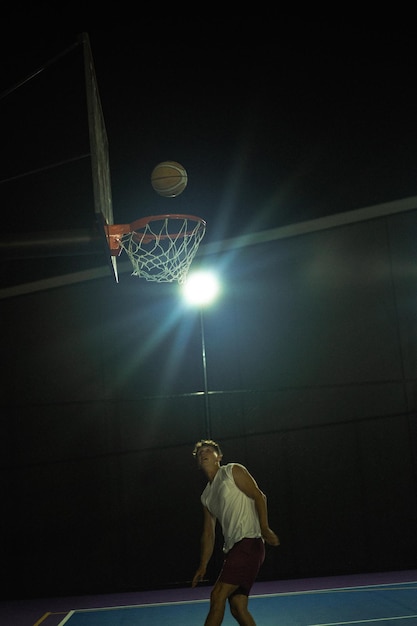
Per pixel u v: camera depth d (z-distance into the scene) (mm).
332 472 11836
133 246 10320
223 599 5176
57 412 12070
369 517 11711
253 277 12367
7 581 11656
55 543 11750
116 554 11703
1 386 12125
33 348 12234
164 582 11625
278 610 8273
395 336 12078
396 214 12242
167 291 12414
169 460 11953
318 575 11547
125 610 9383
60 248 7109
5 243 7184
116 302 12375
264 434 11953
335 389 12039
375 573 11438
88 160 12016
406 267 12148
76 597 11375
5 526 11781
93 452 11969
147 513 11812
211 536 5707
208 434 11812
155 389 12133
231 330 12242
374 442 11891
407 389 11977
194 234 8836
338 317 12172
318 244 12344
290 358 12125
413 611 7539
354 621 7188
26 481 11898
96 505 11836
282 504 11750
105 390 12125
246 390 12070
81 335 12281
